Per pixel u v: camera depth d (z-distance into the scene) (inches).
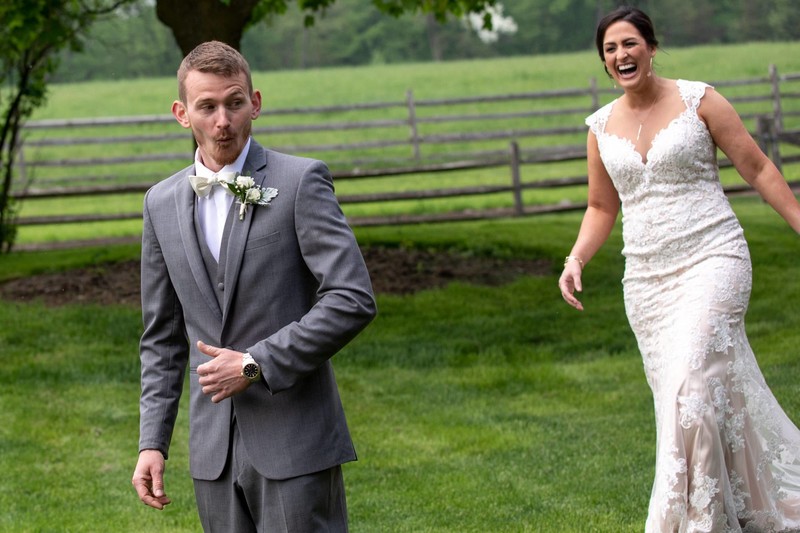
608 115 236.1
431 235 706.2
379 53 3976.4
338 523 167.5
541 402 384.2
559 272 599.2
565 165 1257.4
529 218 831.1
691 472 211.3
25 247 775.7
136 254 669.9
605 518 265.6
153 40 3051.2
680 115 226.2
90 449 352.5
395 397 398.6
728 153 228.5
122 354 464.4
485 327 491.2
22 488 315.6
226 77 163.0
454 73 2342.5
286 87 2292.1
